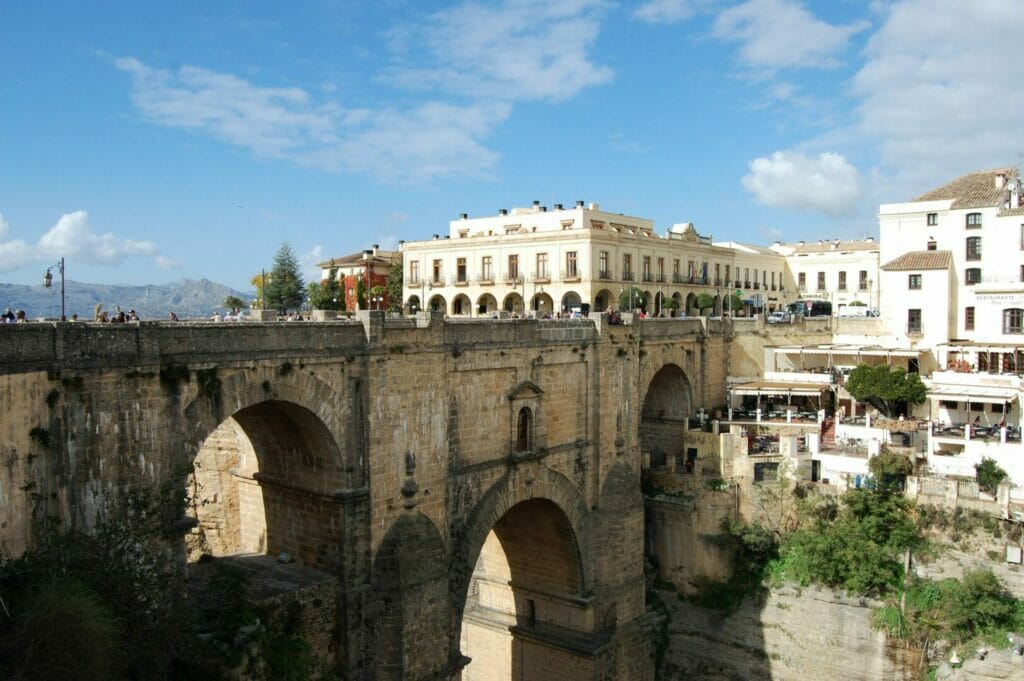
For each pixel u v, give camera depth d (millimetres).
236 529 42781
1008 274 71938
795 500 56219
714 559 56750
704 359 65062
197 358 28328
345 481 34406
